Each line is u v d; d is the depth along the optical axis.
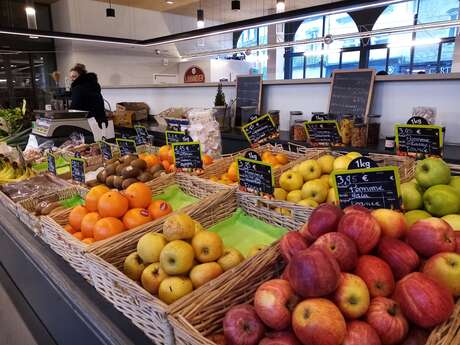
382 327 0.65
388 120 2.85
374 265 0.73
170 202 1.51
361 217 0.79
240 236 1.21
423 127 1.53
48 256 1.24
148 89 5.05
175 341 0.76
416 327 0.68
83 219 1.22
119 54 8.88
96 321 0.93
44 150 2.58
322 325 0.61
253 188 1.31
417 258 0.76
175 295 0.86
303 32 10.23
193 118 2.07
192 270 0.91
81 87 3.62
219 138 2.13
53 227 1.21
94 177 1.85
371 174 1.02
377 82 2.85
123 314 0.93
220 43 11.04
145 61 9.43
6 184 1.85
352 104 2.91
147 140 2.55
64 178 1.95
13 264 1.61
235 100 3.78
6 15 7.70
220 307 0.80
